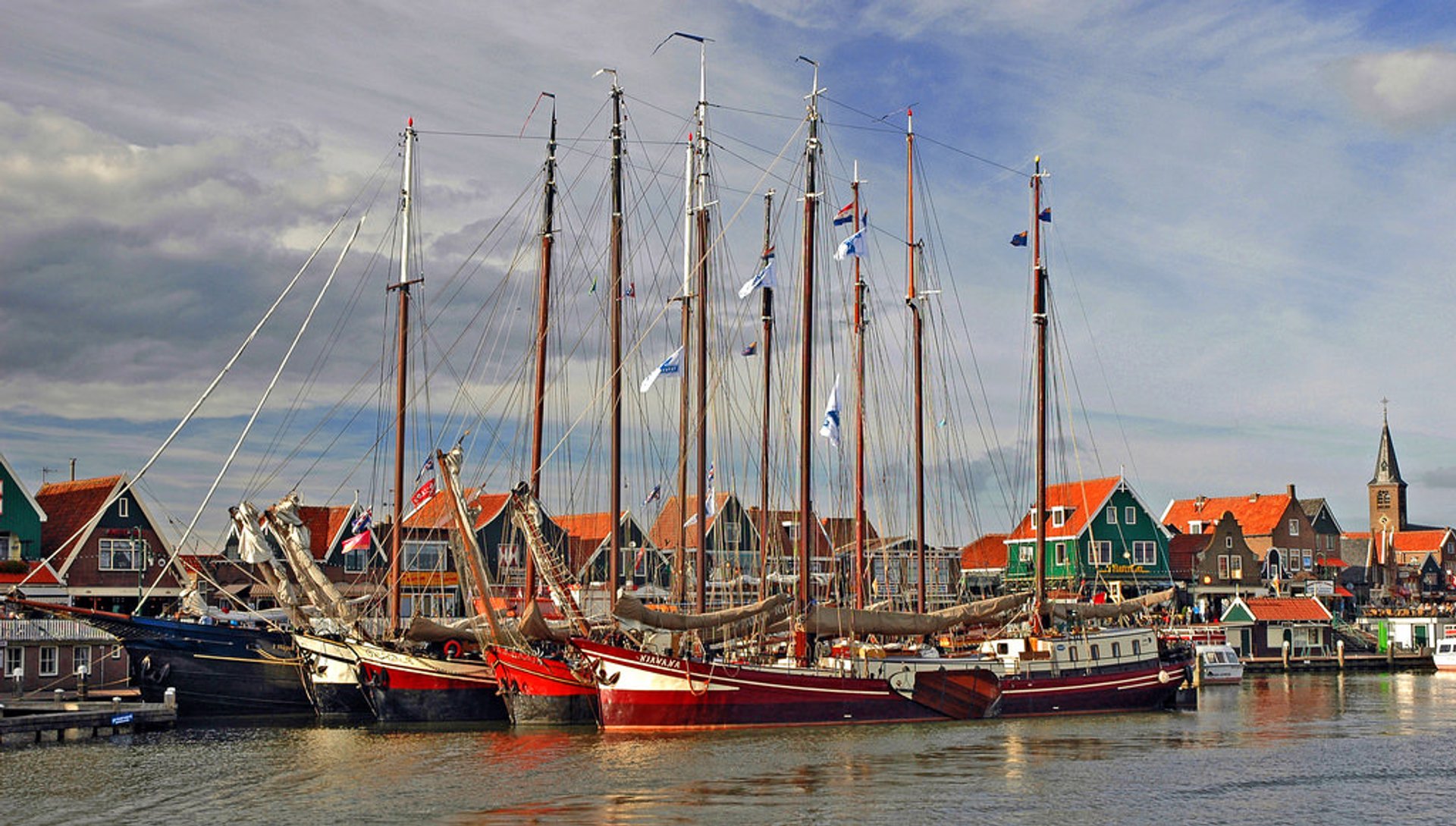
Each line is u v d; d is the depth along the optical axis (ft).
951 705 210.18
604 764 166.40
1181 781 162.40
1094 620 276.21
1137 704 234.38
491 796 147.74
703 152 234.17
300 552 228.43
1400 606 511.81
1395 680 347.97
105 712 197.67
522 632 195.00
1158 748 188.44
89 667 247.70
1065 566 401.29
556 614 255.09
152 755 175.63
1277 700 276.82
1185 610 421.59
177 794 148.97
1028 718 217.15
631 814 138.92
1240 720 228.43
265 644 220.02
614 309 223.92
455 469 197.88
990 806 146.10
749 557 327.67
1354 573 527.81
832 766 166.71
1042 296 248.93
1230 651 333.01
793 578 254.88
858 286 264.72
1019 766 169.48
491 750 177.37
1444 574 570.46
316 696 217.15
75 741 189.06
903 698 206.18
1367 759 181.98
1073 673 225.15
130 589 295.89
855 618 205.05
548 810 140.77
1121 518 411.54
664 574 361.71
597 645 192.85
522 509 200.23
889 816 139.85
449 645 213.25
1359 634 422.41
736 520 238.68
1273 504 479.41
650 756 171.94
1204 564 442.91
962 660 213.25
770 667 197.06
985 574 428.56
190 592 231.50
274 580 265.95
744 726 195.00
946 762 170.71
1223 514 449.89
